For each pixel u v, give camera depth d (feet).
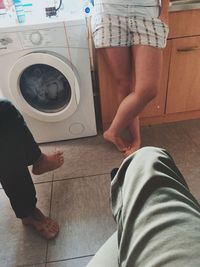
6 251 3.84
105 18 4.39
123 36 4.47
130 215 1.20
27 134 3.76
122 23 4.36
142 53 4.38
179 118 6.34
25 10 5.03
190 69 5.47
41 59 4.71
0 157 3.29
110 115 5.80
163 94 5.75
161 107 5.96
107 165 5.24
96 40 4.66
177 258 0.87
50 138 6.02
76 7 5.02
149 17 4.25
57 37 4.64
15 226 4.18
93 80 6.12
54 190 4.77
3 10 5.12
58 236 3.95
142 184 1.27
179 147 5.56
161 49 4.46
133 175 1.38
